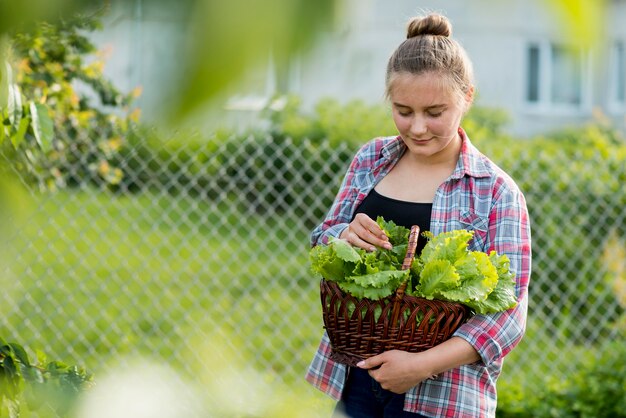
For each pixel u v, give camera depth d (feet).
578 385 16.43
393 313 6.34
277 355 17.42
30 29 1.32
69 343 17.75
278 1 1.08
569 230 19.84
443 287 6.27
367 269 6.42
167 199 19.49
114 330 17.80
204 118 1.10
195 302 20.30
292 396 2.38
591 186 19.30
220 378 2.01
